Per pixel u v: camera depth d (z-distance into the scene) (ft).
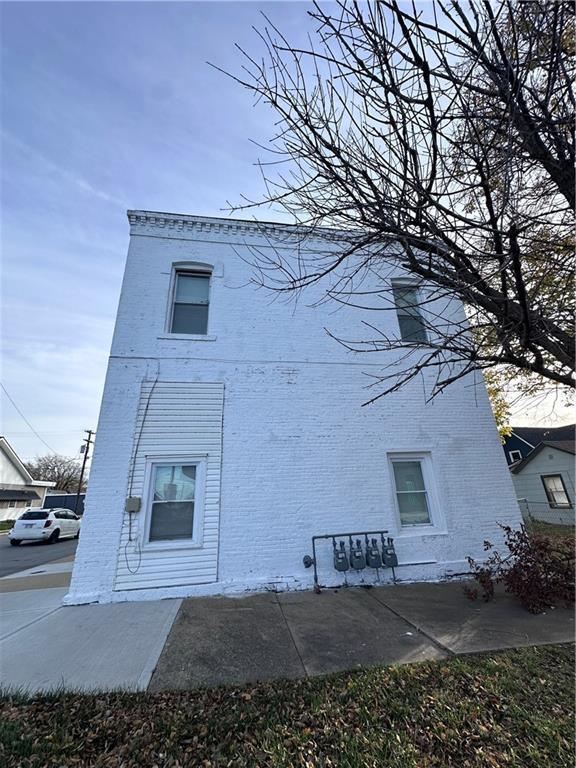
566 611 15.98
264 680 10.70
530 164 10.41
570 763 7.43
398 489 23.36
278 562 20.11
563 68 9.36
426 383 25.34
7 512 99.91
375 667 11.23
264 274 25.36
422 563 21.57
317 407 23.38
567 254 11.44
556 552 19.52
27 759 7.77
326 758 7.76
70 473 193.88
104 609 16.98
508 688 10.00
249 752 7.95
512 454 95.14
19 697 9.87
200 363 22.82
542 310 10.87
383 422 23.90
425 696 9.73
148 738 8.36
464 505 23.24
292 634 13.96
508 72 8.56
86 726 8.79
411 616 15.71
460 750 7.90
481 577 18.19
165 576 18.92
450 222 10.93
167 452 20.84
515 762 7.53
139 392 21.56
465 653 12.13
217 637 13.74
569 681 10.33
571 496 63.93
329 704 9.48
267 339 24.22
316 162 10.68
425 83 9.05
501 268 9.55
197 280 25.34
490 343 12.93
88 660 12.03
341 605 17.22
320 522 21.20
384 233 11.12
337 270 26.58
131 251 24.41
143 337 22.66
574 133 9.43
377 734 8.43
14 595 21.15
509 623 14.74
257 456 21.74
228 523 20.30
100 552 18.72
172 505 20.36
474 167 10.11
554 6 8.60
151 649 12.80
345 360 24.73
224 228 26.11
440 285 11.80
